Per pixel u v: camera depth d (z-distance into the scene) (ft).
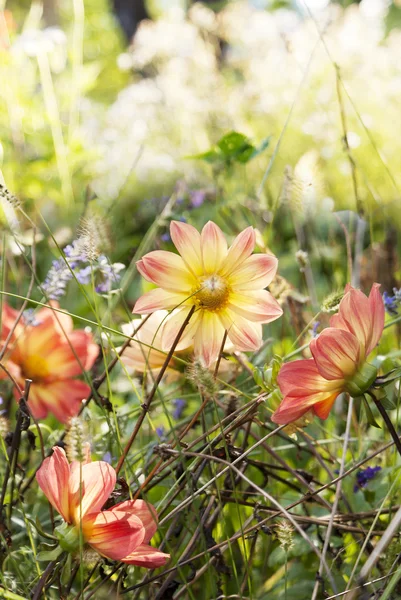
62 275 3.32
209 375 2.74
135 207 6.05
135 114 7.39
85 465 2.69
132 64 8.89
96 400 3.06
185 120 7.22
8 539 2.93
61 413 3.27
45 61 5.96
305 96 6.81
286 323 4.07
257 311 2.85
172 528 2.95
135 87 7.86
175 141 7.22
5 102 5.91
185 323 2.84
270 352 3.71
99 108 8.37
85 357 3.29
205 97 7.24
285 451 3.56
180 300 2.88
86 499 2.67
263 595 3.18
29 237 3.77
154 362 3.17
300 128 6.50
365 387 2.73
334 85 6.69
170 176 6.20
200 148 6.83
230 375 3.19
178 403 3.56
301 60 7.22
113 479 2.68
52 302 3.31
